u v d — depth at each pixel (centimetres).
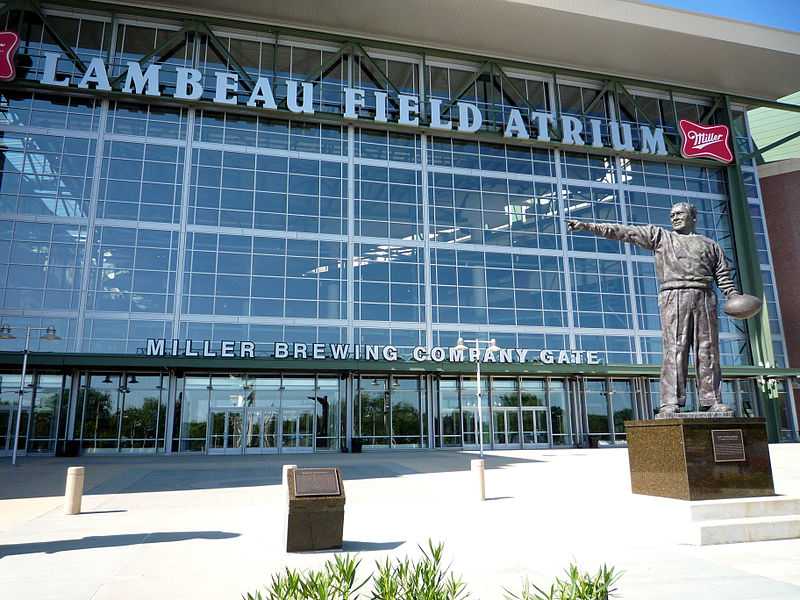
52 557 822
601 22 3988
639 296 4312
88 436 3344
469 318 3938
